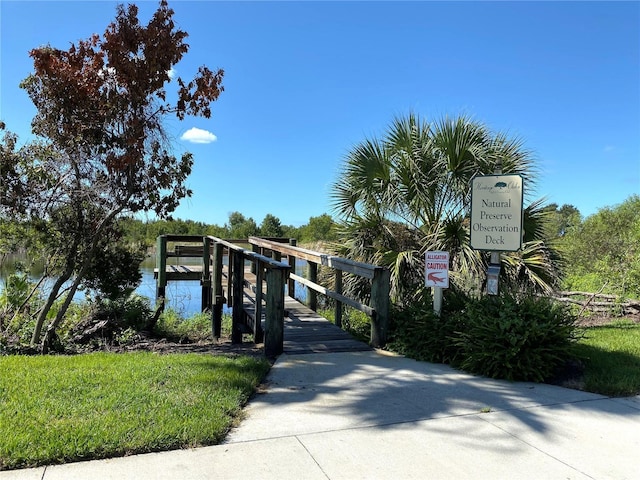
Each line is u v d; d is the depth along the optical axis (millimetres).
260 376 4801
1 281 8266
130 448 3090
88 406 3703
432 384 4727
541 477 2932
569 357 5242
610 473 2998
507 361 4891
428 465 3045
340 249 8609
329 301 9914
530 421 3807
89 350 7082
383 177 8219
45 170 6746
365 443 3338
